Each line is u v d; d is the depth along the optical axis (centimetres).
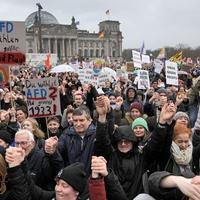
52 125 960
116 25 17038
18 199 477
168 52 9706
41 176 643
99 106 604
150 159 600
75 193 445
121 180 601
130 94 1361
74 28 15700
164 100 1112
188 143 580
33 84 1057
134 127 724
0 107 1393
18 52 1149
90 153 680
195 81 1291
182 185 300
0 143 713
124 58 16350
